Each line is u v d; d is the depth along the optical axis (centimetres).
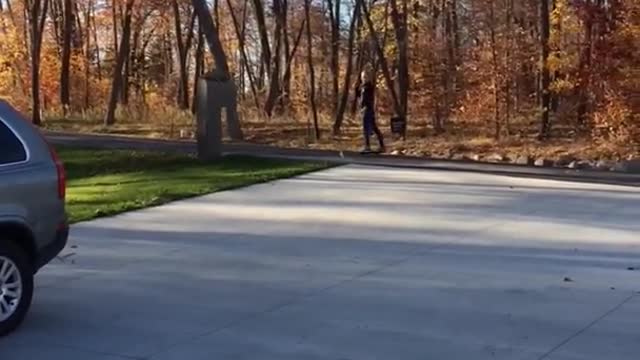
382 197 1429
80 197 1454
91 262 954
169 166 1919
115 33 4788
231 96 2017
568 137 2620
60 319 721
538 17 3050
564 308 731
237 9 5678
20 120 715
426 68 3366
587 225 1142
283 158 2034
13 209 679
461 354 612
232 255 980
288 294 795
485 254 967
